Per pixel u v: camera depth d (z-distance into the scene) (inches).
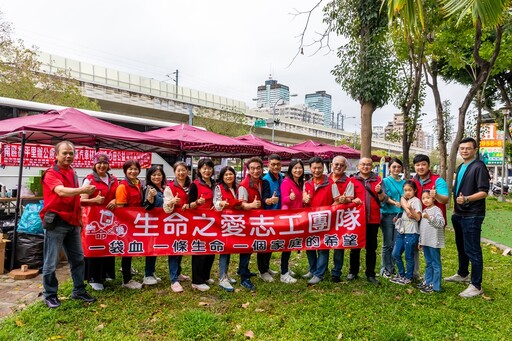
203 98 1644.9
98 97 1207.6
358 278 197.5
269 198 185.2
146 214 176.7
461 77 739.4
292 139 2193.7
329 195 189.0
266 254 198.4
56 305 151.9
